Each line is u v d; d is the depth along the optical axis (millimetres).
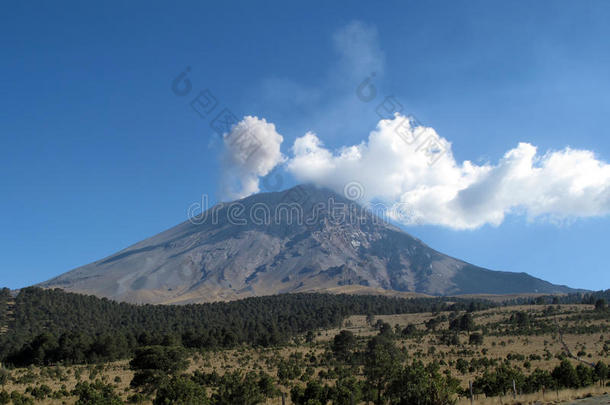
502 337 177125
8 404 76000
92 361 162125
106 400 66062
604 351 130750
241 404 58250
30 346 167125
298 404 62969
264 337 194625
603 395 44625
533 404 41750
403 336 196750
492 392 61875
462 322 194125
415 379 41375
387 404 54656
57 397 84750
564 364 63969
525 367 104938
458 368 105875
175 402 61406
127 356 175750
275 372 117938
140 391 92438
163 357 95562
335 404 59219
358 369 116875
